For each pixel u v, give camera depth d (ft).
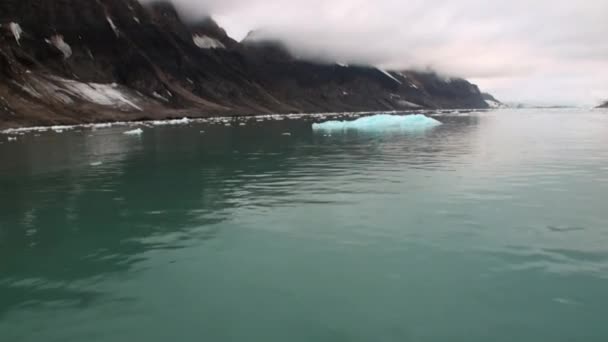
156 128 186.91
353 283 24.47
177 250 29.91
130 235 33.24
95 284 24.91
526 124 191.11
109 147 100.07
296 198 43.70
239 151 88.43
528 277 24.59
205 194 46.57
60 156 82.74
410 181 51.42
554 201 40.70
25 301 23.06
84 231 34.40
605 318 20.40
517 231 32.27
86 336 19.81
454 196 43.37
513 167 60.85
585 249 28.50
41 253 29.84
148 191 48.67
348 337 19.40
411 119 195.42
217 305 22.34
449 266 26.32
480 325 20.10
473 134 128.47
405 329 19.90
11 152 90.74
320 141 109.81
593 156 71.51
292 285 24.36
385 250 29.07
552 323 20.15
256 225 35.01
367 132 143.64
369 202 41.47
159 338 19.53
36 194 47.91
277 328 20.16
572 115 333.62
